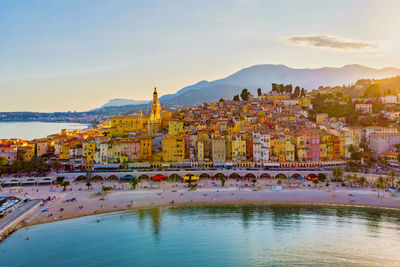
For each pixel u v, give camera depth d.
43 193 189.50
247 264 111.69
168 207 166.62
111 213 158.75
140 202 173.25
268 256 117.38
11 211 155.62
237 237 132.12
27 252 119.94
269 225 144.00
